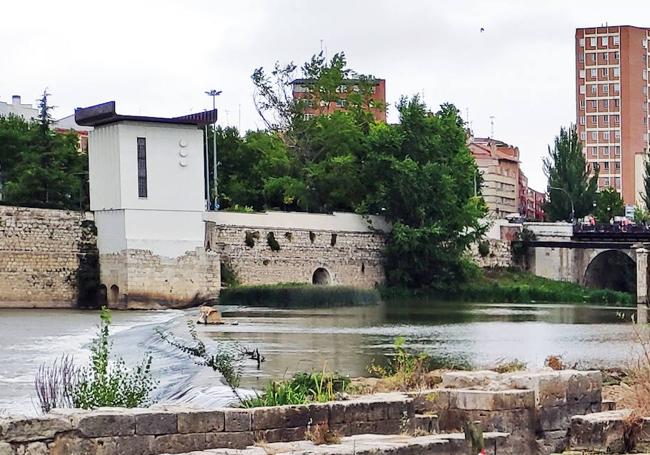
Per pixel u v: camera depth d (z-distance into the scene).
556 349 51.66
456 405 20.97
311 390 27.75
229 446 18.58
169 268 99.19
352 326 70.44
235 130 137.75
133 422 17.67
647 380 24.66
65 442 17.03
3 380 41.06
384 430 20.30
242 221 107.56
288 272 111.19
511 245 132.62
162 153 99.06
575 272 132.12
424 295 117.75
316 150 131.00
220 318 72.50
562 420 21.64
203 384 33.47
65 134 126.81
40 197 109.69
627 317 83.44
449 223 119.81
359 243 118.12
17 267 96.19
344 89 138.25
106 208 99.12
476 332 64.88
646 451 19.92
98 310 96.06
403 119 122.25
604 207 177.00
